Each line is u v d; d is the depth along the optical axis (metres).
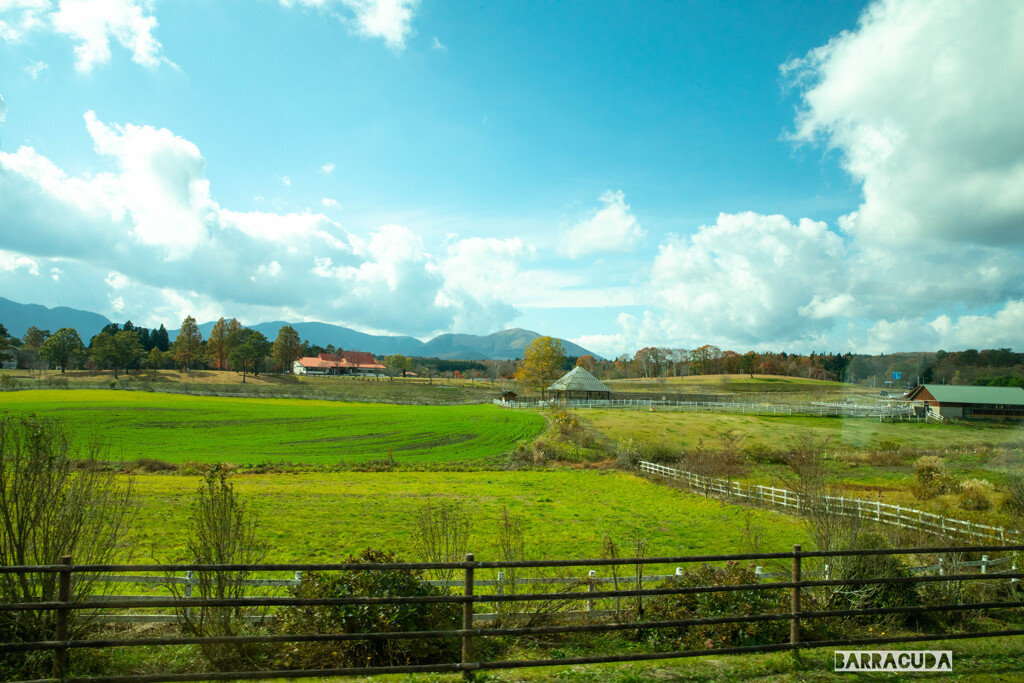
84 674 5.00
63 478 5.98
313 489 30.25
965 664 5.46
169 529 18.17
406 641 5.75
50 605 4.55
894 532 8.71
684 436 49.19
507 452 46.97
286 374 152.12
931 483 20.28
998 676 5.23
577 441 47.41
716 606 6.53
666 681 5.02
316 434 55.50
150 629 6.16
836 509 7.93
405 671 5.14
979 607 5.82
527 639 6.21
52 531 5.65
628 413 65.12
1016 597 7.41
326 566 4.80
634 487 32.97
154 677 4.57
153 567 4.71
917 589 7.20
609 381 119.50
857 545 6.98
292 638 4.73
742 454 38.50
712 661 5.48
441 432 57.19
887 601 6.75
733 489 29.61
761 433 48.62
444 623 6.11
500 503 27.16
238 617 5.62
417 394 109.25
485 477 36.59
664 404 74.06
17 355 133.12
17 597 5.38
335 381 139.62
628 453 42.31
